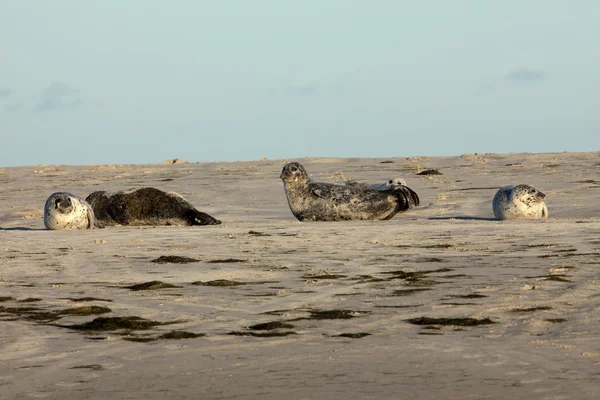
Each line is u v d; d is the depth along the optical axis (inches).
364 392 928.9
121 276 1881.2
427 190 4690.0
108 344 1205.1
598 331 1226.0
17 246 2518.5
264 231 2893.7
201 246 2450.8
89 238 2741.1
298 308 1466.5
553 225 2837.1
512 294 1542.8
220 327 1315.2
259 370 1040.2
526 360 1060.5
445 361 1063.0
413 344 1166.3
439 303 1478.8
